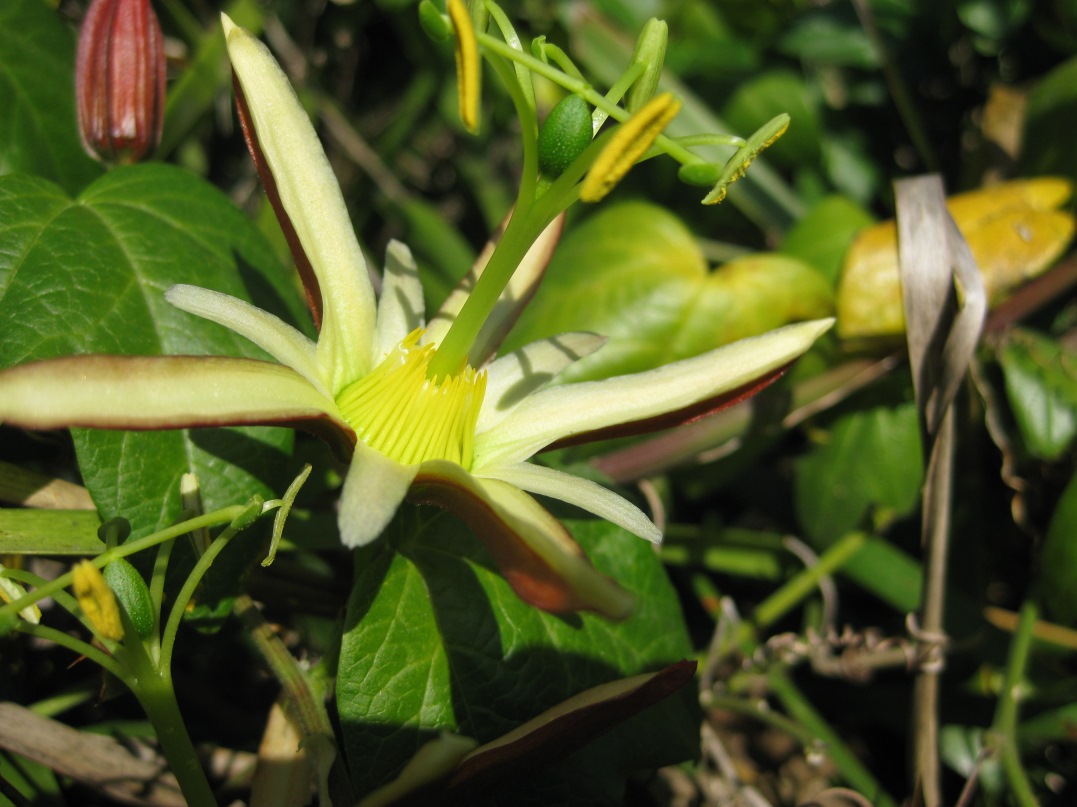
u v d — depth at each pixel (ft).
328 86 0.74
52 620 0.45
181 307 0.33
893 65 0.68
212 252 0.42
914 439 0.58
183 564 0.36
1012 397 0.57
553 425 0.37
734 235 0.73
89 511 0.39
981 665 0.56
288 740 0.40
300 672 0.38
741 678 0.54
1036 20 0.72
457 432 0.36
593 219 0.59
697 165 0.33
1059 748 0.55
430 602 0.38
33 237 0.38
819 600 0.58
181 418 0.29
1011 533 0.62
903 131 0.77
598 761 0.39
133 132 0.44
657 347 0.55
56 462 0.45
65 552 0.38
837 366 0.57
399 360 0.36
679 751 0.41
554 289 0.57
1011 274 0.57
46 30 0.49
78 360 0.28
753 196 0.69
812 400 0.56
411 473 0.33
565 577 0.28
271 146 0.36
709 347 0.55
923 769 0.50
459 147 0.76
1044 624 0.55
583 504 0.35
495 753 0.32
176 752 0.33
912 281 0.48
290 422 0.32
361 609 0.37
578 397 0.37
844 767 0.51
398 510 0.39
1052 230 0.58
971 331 0.47
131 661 0.32
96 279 0.38
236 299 0.34
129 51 0.43
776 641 0.53
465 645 0.38
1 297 0.37
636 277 0.56
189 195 0.43
